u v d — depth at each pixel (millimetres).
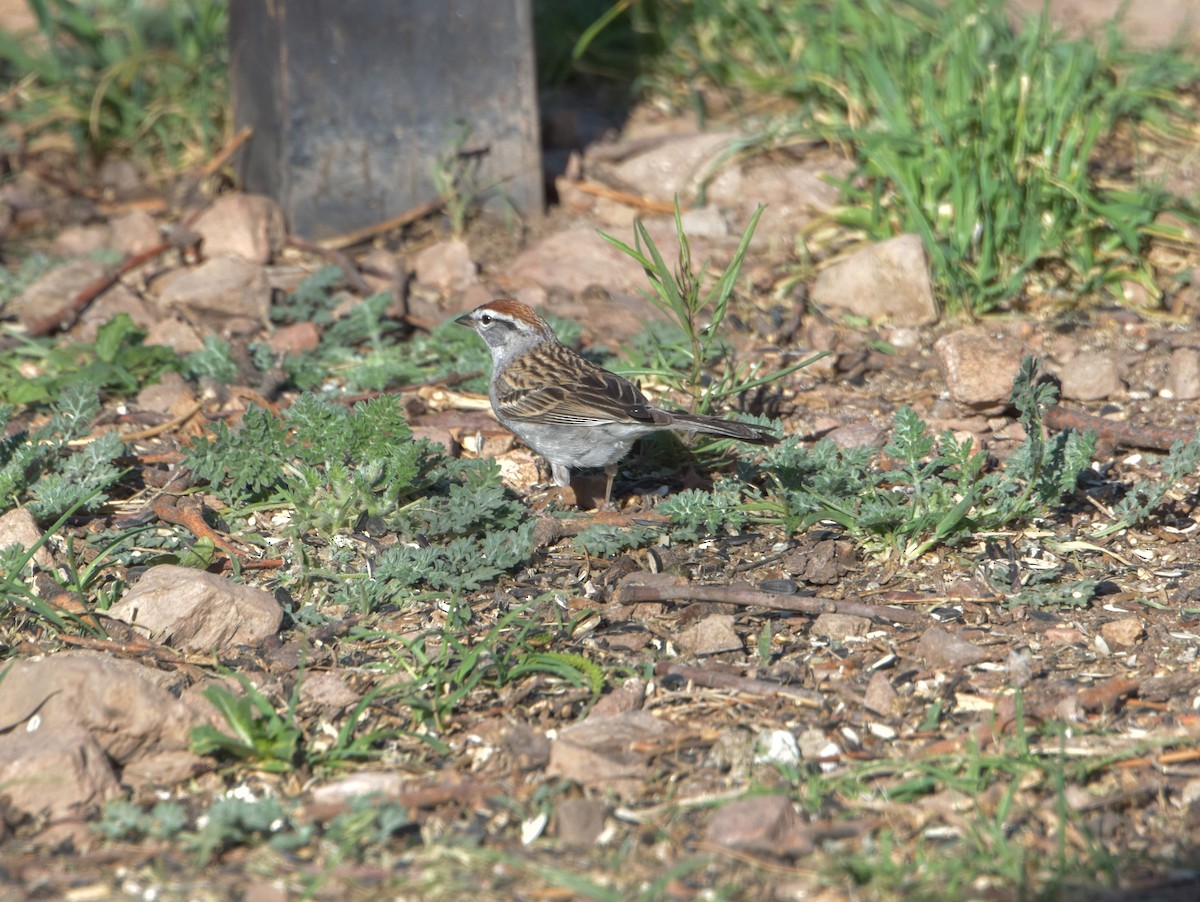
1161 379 12102
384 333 13156
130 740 7445
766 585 9281
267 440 10195
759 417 11391
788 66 17062
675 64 17734
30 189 15984
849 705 8008
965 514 9578
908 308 13227
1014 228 13672
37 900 6480
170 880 6625
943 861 6641
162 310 13445
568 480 10578
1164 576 9320
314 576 9359
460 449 11336
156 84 17328
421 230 15008
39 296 13703
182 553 9484
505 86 14797
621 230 14703
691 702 8094
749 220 14898
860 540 9734
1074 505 10258
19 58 17234
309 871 6668
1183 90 16938
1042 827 6957
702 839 6910
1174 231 13938
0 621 8781
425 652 8586
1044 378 11523
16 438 10648
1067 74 14305
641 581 9312
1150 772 7355
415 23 14414
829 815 7070
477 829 7012
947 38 15117
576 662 8203
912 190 14133
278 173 14688
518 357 10750
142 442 11344
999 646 8539
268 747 7504
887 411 11844
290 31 14133
